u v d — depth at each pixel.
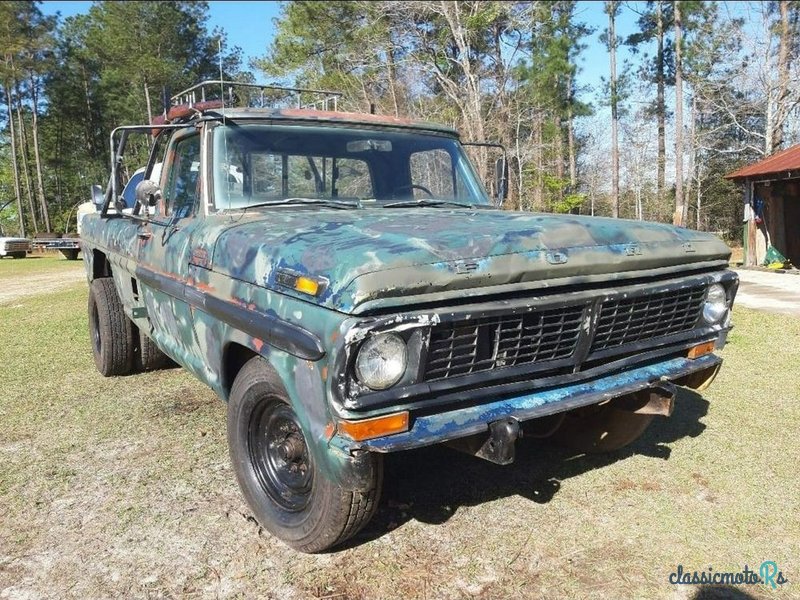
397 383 2.29
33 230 49.88
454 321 2.31
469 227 2.72
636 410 3.09
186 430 4.34
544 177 25.95
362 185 4.00
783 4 23.22
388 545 2.91
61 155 53.81
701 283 3.11
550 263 2.56
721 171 32.19
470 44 22.75
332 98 5.07
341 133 3.97
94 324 5.80
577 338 2.70
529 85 23.28
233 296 2.82
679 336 3.13
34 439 4.23
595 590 2.58
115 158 4.17
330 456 2.30
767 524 3.04
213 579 2.70
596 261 2.70
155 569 2.77
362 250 2.33
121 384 5.41
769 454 3.79
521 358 2.59
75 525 3.14
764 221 16.03
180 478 3.62
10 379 5.62
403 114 24.42
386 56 23.80
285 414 2.82
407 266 2.27
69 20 31.84
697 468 3.62
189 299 3.24
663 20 25.52
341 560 2.81
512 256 2.50
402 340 2.27
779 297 9.87
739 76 24.62
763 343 6.39
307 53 24.33
